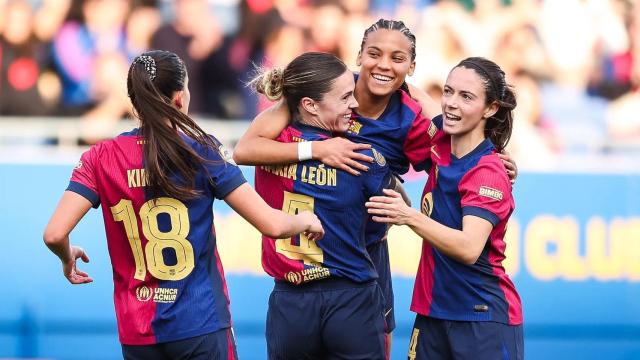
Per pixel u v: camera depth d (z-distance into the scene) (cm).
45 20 2875
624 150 2945
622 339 2416
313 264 1533
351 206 1523
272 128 1541
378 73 1527
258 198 1395
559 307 2411
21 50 2866
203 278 1398
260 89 1562
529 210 2431
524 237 2423
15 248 2380
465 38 3003
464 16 3012
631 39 3083
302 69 1504
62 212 1370
